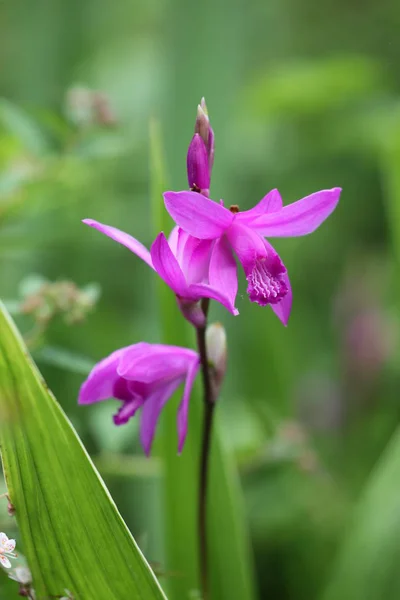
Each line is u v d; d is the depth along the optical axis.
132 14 1.03
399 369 0.84
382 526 0.61
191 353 0.52
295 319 0.99
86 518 0.50
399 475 0.62
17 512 0.51
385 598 0.60
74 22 0.89
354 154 1.08
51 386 0.69
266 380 0.85
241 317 0.85
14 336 0.48
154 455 0.64
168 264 0.49
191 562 0.59
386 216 1.06
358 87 0.92
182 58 0.80
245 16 0.83
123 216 0.76
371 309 0.87
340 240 1.07
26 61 0.88
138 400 0.52
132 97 0.98
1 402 0.48
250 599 0.59
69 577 0.51
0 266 0.74
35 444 0.49
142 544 0.55
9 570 0.52
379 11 1.25
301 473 0.71
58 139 0.65
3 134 0.68
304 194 1.07
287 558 0.70
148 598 0.51
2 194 0.64
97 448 0.66
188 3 0.79
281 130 1.08
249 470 0.66
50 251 0.71
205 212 0.50
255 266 0.51
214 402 0.53
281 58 1.18
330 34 1.24
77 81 0.91
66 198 0.67
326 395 0.83
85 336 0.71
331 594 0.61
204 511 0.54
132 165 0.80
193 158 0.50
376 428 0.82
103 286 0.82
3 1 0.96
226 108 0.81
